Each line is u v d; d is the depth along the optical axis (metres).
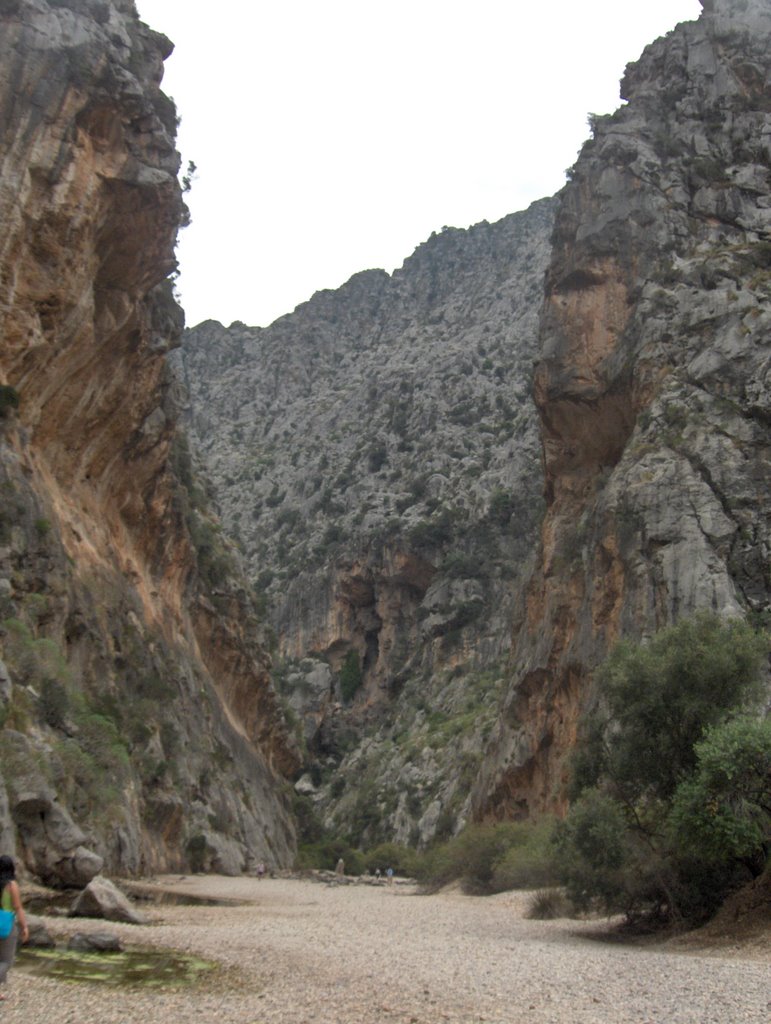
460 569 116.94
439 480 132.62
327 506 148.38
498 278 198.25
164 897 28.77
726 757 17.67
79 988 11.99
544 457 55.09
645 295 48.03
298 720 91.12
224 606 68.31
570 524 50.41
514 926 22.83
